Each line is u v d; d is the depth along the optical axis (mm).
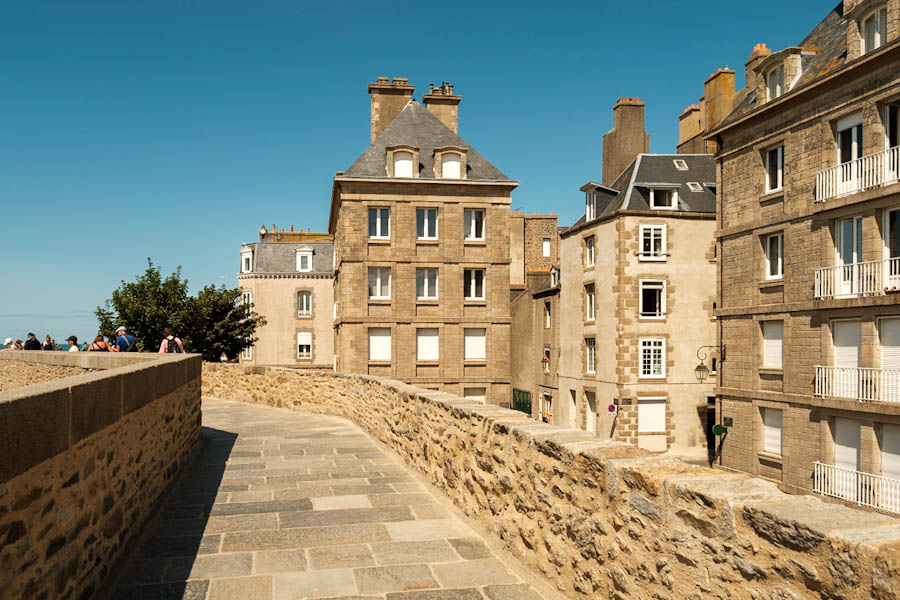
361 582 5328
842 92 18641
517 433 5707
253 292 50594
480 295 34156
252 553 6023
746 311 22438
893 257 17375
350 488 8609
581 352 34250
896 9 17000
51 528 3875
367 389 13672
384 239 33188
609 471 4246
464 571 5566
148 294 37719
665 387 30312
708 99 35688
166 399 8219
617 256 30609
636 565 3936
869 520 2770
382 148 34812
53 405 3928
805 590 2727
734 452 22859
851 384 18000
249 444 12242
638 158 33688
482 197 33812
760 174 22234
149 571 5551
